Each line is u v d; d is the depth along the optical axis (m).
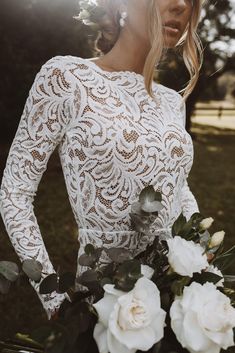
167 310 1.41
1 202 1.69
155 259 1.51
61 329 1.37
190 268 1.38
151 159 1.68
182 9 1.65
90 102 1.66
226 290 1.51
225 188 10.62
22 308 4.42
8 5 10.09
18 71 10.57
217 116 33.59
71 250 5.98
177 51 1.90
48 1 10.25
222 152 16.72
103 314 1.33
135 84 1.76
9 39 10.39
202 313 1.34
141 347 1.30
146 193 1.49
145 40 1.76
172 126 1.76
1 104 10.96
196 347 1.32
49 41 10.46
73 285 1.47
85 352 1.45
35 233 1.68
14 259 5.60
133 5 1.71
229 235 6.97
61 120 1.68
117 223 1.69
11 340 1.57
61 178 10.28
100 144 1.64
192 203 2.01
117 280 1.36
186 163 1.79
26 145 1.69
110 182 1.67
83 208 1.70
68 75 1.67
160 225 1.74
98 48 1.97
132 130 1.67
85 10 1.86
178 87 14.03
